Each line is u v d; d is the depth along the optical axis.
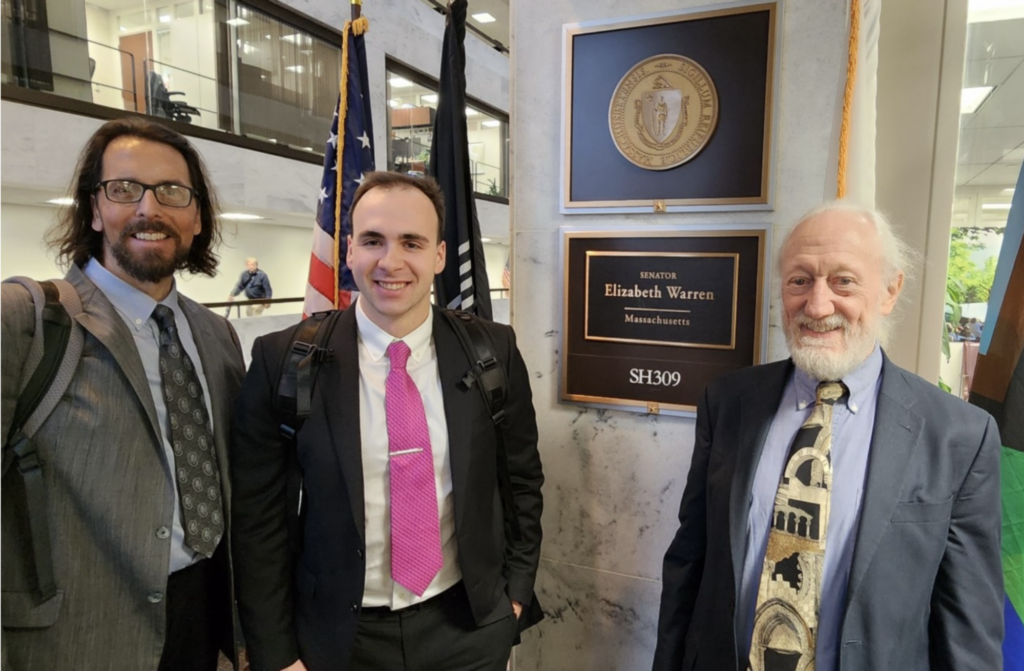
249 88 6.14
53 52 4.55
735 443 1.12
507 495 1.32
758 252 1.52
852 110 1.30
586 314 1.71
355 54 1.97
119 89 5.10
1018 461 1.24
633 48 1.58
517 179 1.77
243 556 1.20
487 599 1.22
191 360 1.29
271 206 6.15
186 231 1.25
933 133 1.48
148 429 1.14
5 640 0.98
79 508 1.06
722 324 1.58
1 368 0.99
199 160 1.35
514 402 1.38
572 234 1.70
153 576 1.11
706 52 1.51
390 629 1.17
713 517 1.10
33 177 4.27
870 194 1.32
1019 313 1.26
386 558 1.17
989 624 0.92
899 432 0.97
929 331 1.52
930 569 0.92
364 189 1.20
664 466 1.69
